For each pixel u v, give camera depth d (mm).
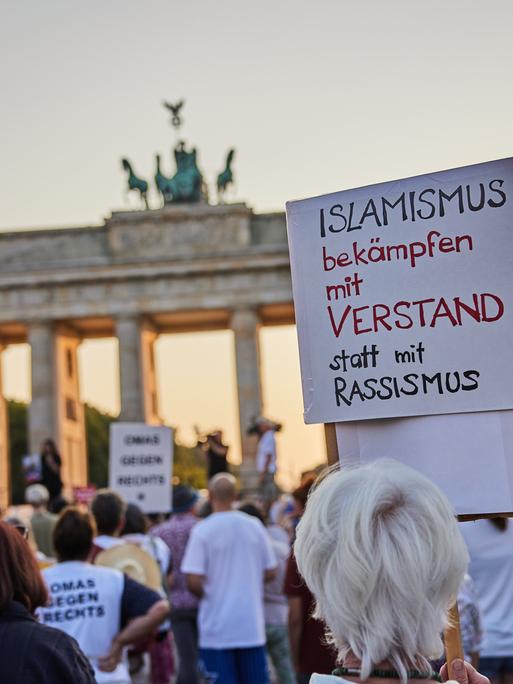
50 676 8758
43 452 61500
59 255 113625
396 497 6293
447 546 6219
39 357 110688
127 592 14352
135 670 26406
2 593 9047
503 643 15938
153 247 112812
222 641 21203
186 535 26812
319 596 6340
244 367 110000
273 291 111062
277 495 66250
